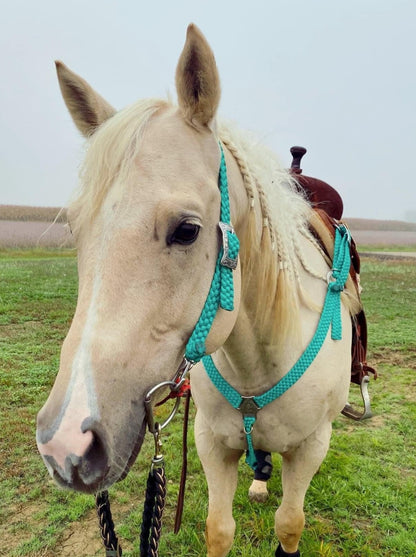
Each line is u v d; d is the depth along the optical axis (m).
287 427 1.55
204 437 1.65
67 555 2.10
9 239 20.67
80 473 0.85
